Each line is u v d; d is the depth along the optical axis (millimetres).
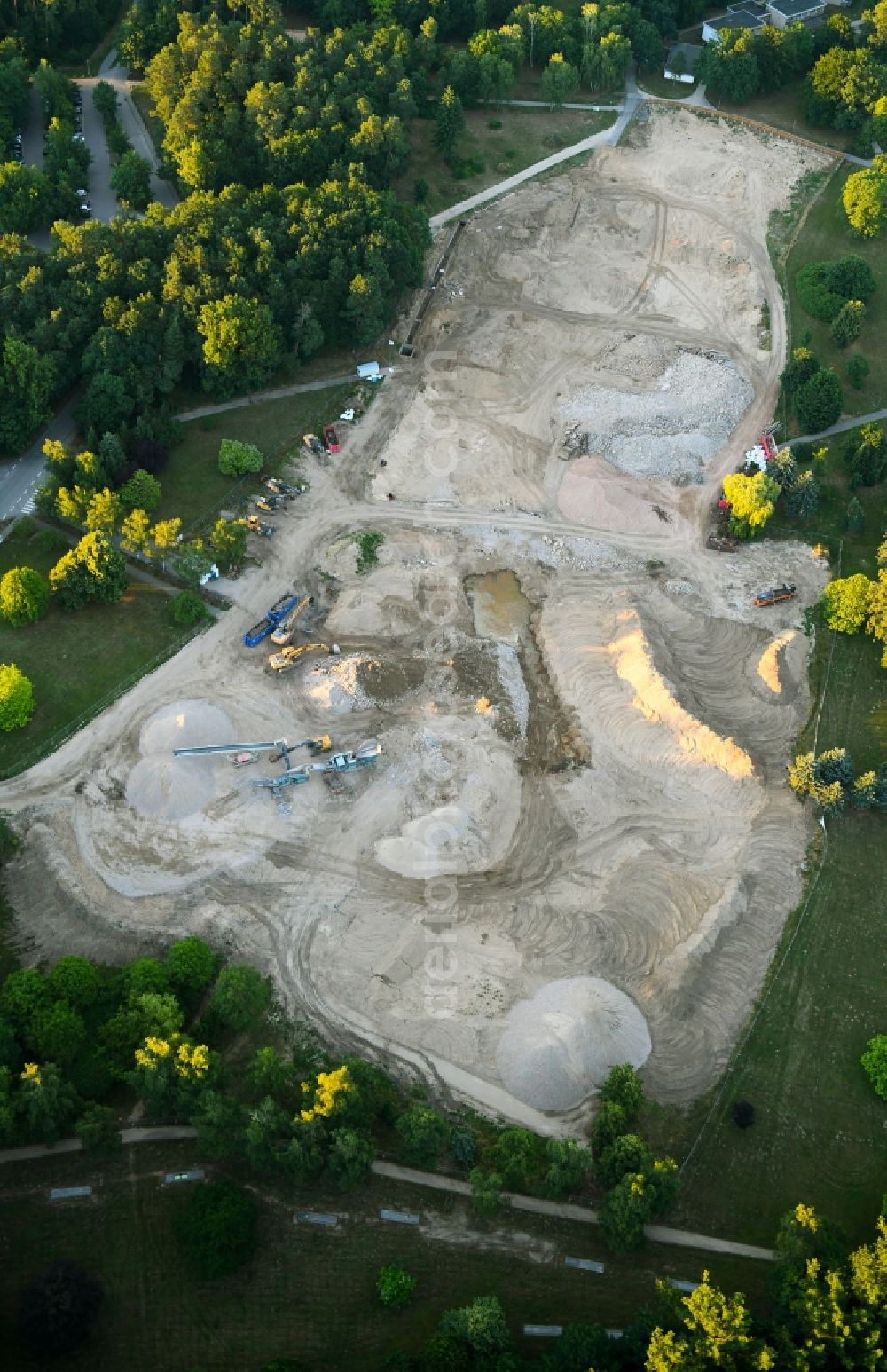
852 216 194625
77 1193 101188
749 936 122000
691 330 186875
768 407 176875
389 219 175875
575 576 155250
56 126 190750
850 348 182625
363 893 123875
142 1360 94312
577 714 140000
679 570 156375
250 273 166750
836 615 147750
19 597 138375
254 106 183750
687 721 136250
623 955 120312
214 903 121312
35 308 159375
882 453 162000
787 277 191625
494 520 160750
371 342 176375
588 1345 91062
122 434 156500
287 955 118500
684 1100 111250
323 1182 102750
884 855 129750
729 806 132750
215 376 165125
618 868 127312
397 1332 96312
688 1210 104750
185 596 143625
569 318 187250
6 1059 103562
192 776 129125
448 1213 102438
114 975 115312
